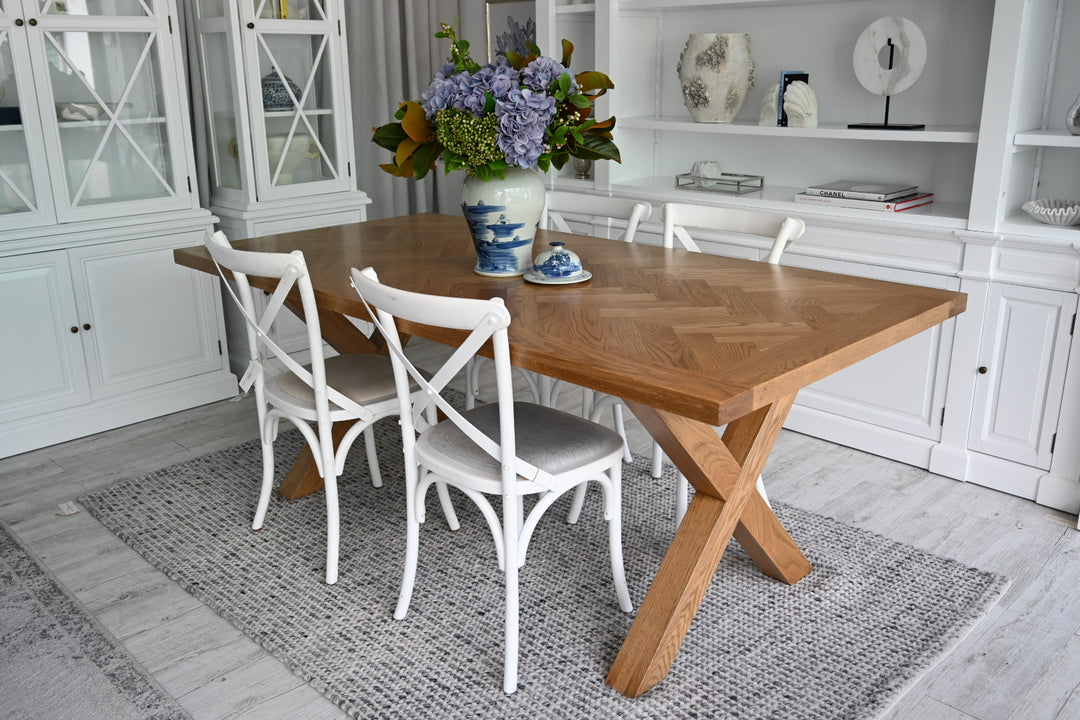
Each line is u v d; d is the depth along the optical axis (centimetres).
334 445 291
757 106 370
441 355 429
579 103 229
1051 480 278
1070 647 212
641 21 382
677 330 193
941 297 217
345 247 284
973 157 315
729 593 235
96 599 238
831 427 329
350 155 397
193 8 364
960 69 312
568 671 205
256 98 359
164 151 350
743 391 156
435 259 266
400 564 250
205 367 375
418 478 243
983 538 262
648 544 259
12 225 313
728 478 198
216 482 302
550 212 324
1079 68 282
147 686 203
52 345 330
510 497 192
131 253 344
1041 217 274
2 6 299
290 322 396
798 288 228
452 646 214
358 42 427
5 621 228
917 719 189
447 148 229
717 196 347
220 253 238
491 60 467
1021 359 278
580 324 199
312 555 256
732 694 196
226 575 246
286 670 209
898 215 299
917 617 223
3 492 299
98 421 346
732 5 356
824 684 199
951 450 299
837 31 339
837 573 244
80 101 323
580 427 220
